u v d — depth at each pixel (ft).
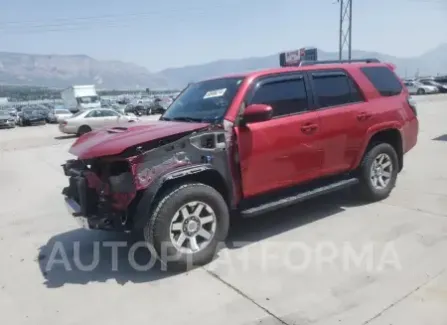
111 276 12.83
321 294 10.94
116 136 13.00
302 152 14.92
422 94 147.43
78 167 14.12
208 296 11.24
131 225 12.33
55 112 120.88
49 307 11.19
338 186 16.14
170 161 12.24
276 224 16.30
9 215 20.30
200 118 14.23
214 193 12.91
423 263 12.30
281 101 14.69
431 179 22.18
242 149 13.48
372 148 17.61
